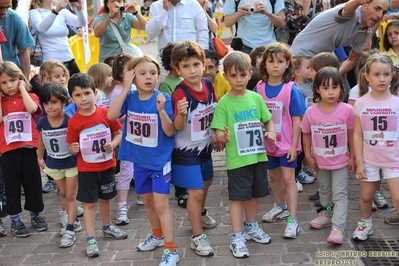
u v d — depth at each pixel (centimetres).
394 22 637
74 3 784
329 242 470
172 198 609
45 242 519
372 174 464
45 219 574
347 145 484
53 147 513
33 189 540
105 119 495
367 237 482
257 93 485
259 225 525
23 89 526
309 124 490
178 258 454
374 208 540
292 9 748
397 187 455
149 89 444
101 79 584
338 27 588
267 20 755
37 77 636
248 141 455
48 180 665
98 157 484
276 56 492
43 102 503
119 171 600
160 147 446
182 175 455
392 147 454
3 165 530
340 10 578
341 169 480
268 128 473
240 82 452
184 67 440
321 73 469
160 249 484
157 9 685
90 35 1267
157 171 446
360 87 499
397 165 456
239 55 452
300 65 577
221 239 498
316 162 496
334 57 541
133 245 498
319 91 473
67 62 799
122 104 446
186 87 451
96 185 486
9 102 529
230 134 455
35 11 777
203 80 470
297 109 499
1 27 638
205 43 698
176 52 440
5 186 532
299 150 509
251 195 462
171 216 451
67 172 513
